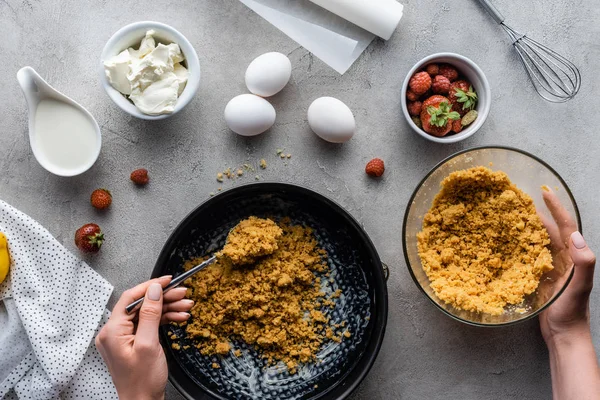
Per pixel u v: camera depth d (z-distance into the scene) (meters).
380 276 0.87
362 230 0.88
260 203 0.94
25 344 0.92
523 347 0.95
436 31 0.95
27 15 0.94
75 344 0.91
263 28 0.95
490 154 0.89
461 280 0.90
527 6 0.95
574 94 0.93
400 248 0.95
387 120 0.95
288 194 0.92
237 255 0.88
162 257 0.88
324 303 0.93
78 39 0.94
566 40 0.95
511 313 0.88
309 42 0.94
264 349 0.93
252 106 0.89
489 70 0.95
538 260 0.89
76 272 0.92
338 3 0.90
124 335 0.81
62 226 0.95
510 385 0.95
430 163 0.95
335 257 0.94
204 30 0.94
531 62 0.95
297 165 0.95
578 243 0.84
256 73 0.89
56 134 0.91
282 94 0.95
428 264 0.90
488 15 0.95
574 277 0.86
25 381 0.92
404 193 0.95
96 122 0.92
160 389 0.82
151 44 0.89
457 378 0.95
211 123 0.95
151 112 0.89
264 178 0.95
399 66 0.95
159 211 0.95
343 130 0.90
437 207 0.91
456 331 0.95
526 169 0.89
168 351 0.90
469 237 0.91
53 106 0.91
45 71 0.94
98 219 0.95
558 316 0.90
